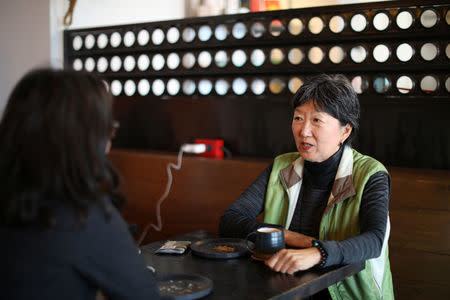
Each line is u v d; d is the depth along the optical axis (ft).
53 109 2.57
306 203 5.28
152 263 4.26
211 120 8.56
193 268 4.10
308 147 4.99
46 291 2.54
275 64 7.65
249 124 8.18
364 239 4.28
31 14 9.77
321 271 3.99
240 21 7.90
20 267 2.52
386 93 6.91
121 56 9.21
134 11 11.13
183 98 8.82
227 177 7.60
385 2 6.71
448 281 5.96
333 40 7.20
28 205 2.53
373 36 6.89
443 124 6.67
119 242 2.76
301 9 7.32
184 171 8.05
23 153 2.56
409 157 6.97
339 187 4.99
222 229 5.23
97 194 2.68
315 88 4.91
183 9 11.81
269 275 3.91
